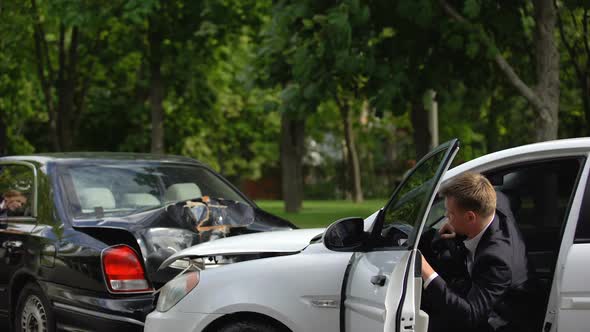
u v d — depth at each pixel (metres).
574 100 20.52
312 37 15.17
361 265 5.36
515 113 22.62
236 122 44.22
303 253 5.91
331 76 15.44
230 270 5.99
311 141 65.50
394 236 5.09
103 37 29.89
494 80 17.17
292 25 15.41
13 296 8.68
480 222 5.28
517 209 6.41
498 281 5.19
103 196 8.67
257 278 5.85
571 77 19.66
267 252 6.22
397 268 4.70
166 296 6.23
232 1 25.53
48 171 8.83
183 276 6.20
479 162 5.67
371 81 15.77
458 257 5.75
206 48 27.22
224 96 32.28
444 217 6.06
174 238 7.86
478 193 5.24
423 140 19.95
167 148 34.03
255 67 17.52
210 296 5.95
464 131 25.27
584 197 5.21
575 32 17.20
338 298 5.61
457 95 16.55
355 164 49.09
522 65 17.25
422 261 5.16
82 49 30.55
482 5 15.31
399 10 14.85
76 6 22.09
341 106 44.59
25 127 38.44
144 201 8.82
